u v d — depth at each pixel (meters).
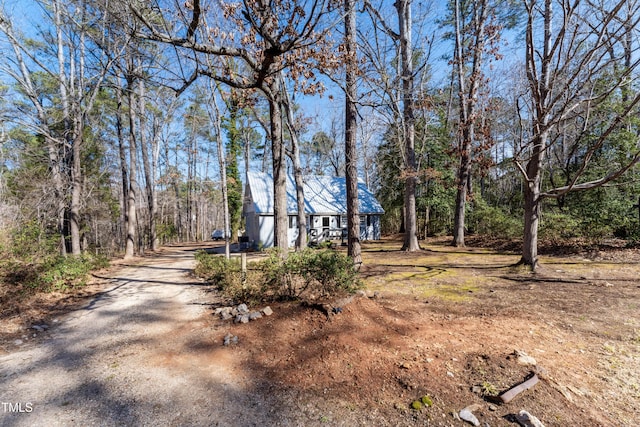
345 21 7.55
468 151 9.25
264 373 2.97
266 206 17.41
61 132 11.53
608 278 6.38
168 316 4.95
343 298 4.55
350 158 8.39
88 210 15.99
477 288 6.22
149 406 2.50
